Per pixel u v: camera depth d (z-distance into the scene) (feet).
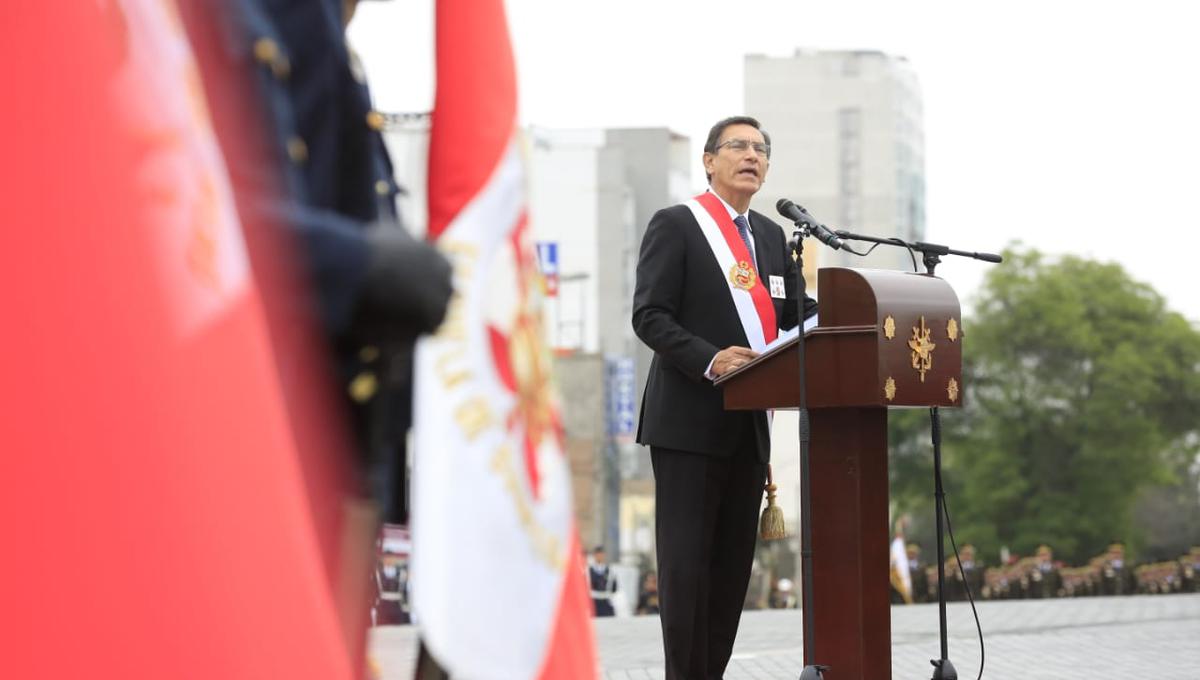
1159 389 410.11
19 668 6.00
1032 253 421.18
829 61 482.28
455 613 11.02
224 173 7.60
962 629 87.92
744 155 45.57
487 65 12.17
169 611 6.26
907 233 487.20
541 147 354.54
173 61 7.08
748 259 45.37
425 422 11.28
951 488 410.11
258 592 6.57
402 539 13.83
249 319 6.95
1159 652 72.64
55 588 6.08
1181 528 450.30
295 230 9.57
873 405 38.81
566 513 12.07
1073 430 406.41
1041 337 408.67
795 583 314.35
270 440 6.84
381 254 9.89
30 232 6.28
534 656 11.37
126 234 6.49
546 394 12.19
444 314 10.29
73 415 6.21
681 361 42.57
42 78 6.39
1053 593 287.69
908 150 491.31
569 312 353.51
